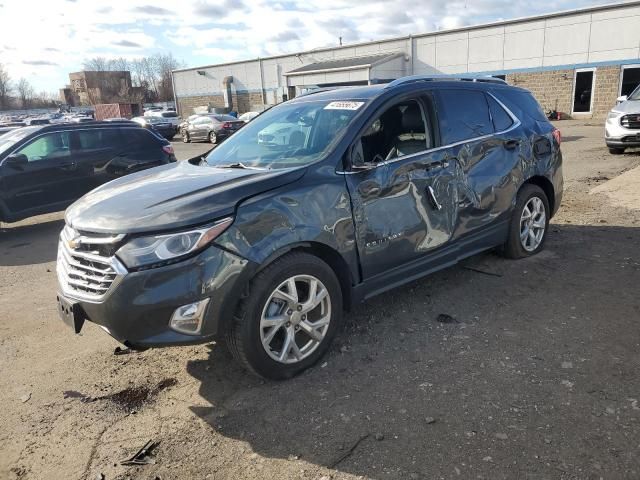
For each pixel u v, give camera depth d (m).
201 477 2.59
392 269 3.90
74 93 103.44
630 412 2.83
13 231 8.97
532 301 4.32
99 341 4.19
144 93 96.62
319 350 3.49
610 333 3.71
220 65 45.31
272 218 3.16
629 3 23.78
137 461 2.73
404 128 4.06
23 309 5.07
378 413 2.97
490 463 2.52
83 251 3.14
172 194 3.24
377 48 33.97
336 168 3.55
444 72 31.09
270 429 2.91
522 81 28.09
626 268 4.94
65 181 8.71
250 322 3.11
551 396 3.02
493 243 4.88
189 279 2.90
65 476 2.67
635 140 11.48
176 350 3.92
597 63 25.36
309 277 3.35
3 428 3.11
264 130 4.38
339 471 2.56
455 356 3.53
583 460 2.50
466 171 4.39
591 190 8.52
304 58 38.91
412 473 2.50
